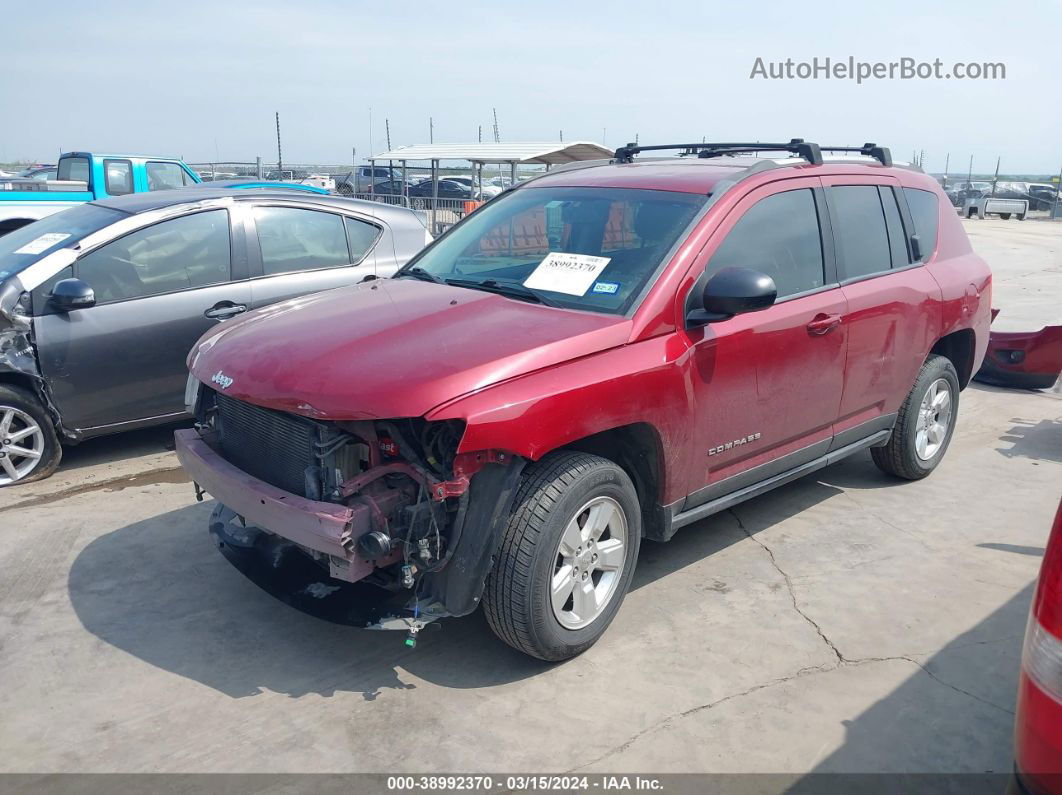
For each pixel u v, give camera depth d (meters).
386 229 6.80
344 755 2.99
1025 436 6.60
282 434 3.38
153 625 3.81
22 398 5.30
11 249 5.79
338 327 3.58
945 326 5.22
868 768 2.95
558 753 3.01
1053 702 1.96
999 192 44.62
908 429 5.23
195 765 2.94
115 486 5.40
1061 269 17.42
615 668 3.51
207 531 4.74
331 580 3.55
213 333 4.02
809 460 4.59
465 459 3.09
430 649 3.65
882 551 4.56
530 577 3.21
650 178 4.30
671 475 3.75
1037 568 4.38
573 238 4.08
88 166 13.38
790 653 3.61
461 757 2.98
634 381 3.45
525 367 3.19
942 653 3.62
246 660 3.56
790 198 4.32
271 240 6.20
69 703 3.26
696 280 3.76
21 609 3.92
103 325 5.43
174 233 5.80
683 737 3.09
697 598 4.06
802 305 4.22
